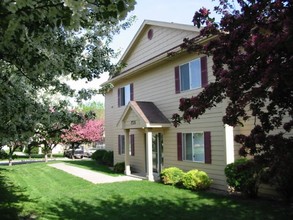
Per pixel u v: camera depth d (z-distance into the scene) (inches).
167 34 602.2
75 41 223.6
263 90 178.9
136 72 687.7
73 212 337.1
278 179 338.3
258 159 193.6
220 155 455.5
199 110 206.7
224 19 201.8
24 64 165.3
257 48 171.8
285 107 191.6
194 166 515.2
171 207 354.3
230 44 196.5
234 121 197.6
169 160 584.4
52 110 289.1
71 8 99.0
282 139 184.2
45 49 174.2
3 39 124.6
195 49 230.8
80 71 238.4
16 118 235.1
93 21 158.7
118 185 502.9
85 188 483.2
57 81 272.4
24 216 316.5
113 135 889.5
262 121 199.3
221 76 197.2
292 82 162.1
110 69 272.4
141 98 687.7
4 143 273.3
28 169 773.9
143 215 322.3
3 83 192.9
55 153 1875.0
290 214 311.0
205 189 454.3
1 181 563.8
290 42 156.6
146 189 463.2
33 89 265.6
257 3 185.0
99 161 941.8
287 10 174.9
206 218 305.6
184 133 540.4
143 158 685.3
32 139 295.1
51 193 446.3
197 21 219.6
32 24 119.6
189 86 522.3
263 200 377.4
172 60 568.4
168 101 582.2
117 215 323.6
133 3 108.1
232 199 386.9
